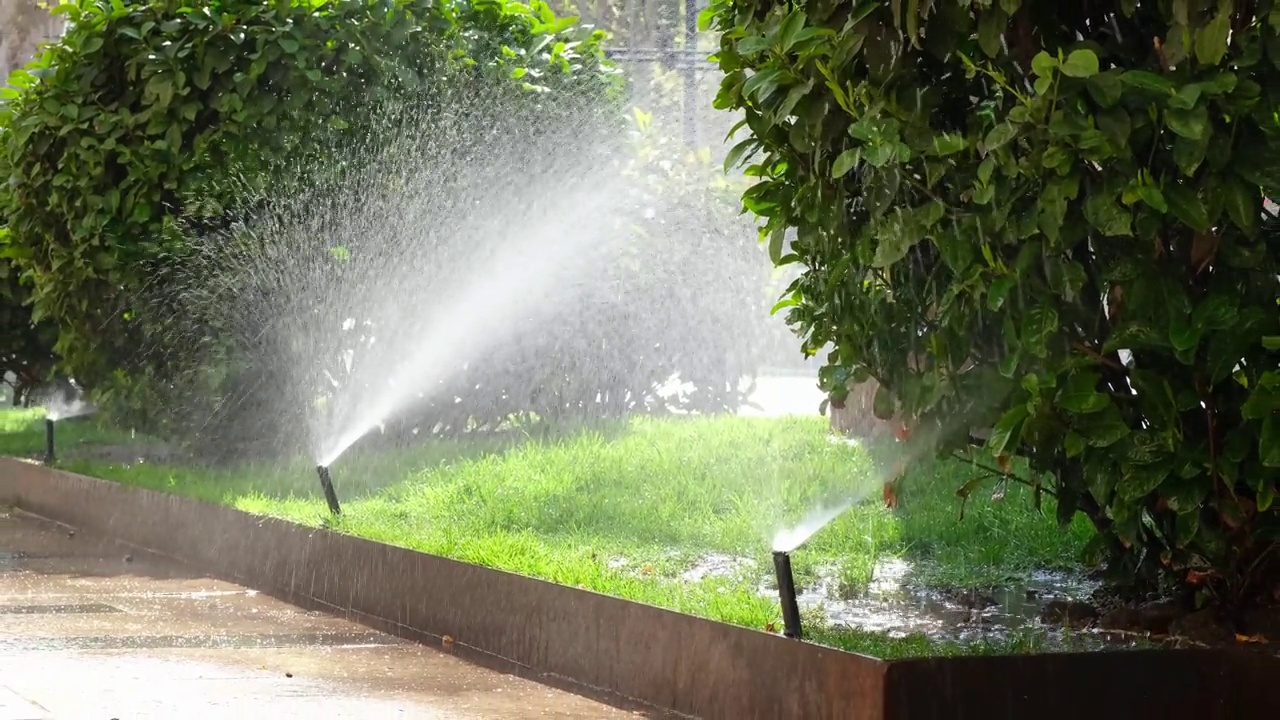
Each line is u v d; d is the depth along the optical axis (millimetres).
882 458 8945
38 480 11414
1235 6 4914
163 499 9508
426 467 10211
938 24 5164
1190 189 4840
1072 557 6926
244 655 6484
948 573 6719
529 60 11992
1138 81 4707
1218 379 4992
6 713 5320
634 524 7914
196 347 11023
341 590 7598
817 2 5418
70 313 11281
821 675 4918
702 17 6402
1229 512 5199
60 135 10883
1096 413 5062
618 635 5832
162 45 10758
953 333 5371
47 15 23969
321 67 11172
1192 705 5043
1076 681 4914
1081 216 5031
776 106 5520
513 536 7543
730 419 12211
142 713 5418
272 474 10250
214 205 10828
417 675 6160
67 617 7293
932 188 5391
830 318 5957
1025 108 4879
